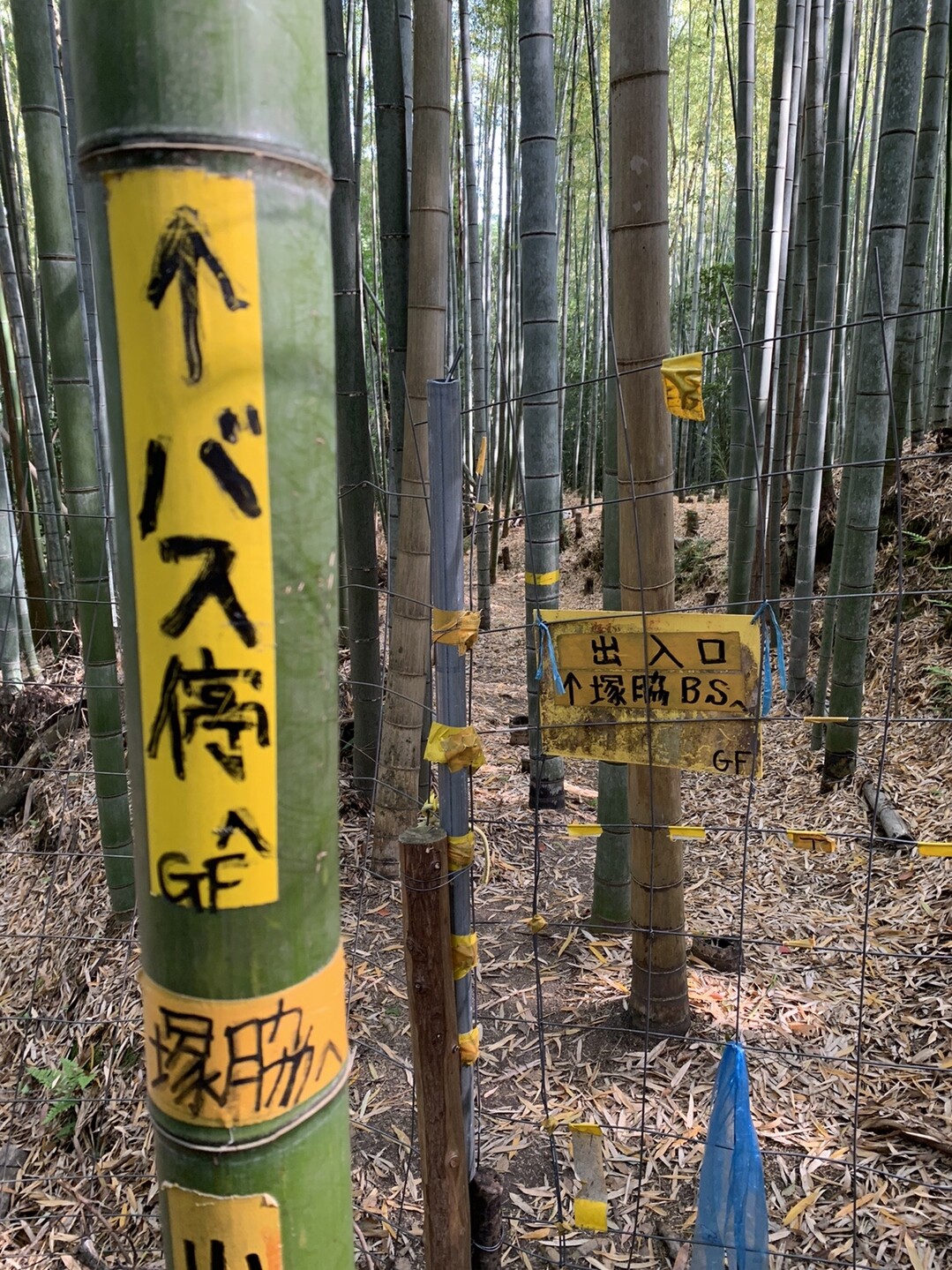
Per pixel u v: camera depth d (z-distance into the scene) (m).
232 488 0.69
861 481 4.10
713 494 12.94
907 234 5.34
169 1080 0.80
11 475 6.96
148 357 0.68
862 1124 2.29
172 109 0.64
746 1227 1.58
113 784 3.42
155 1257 2.29
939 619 5.25
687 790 4.69
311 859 0.80
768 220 5.48
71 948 3.73
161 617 0.71
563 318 10.58
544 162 3.40
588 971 3.03
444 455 1.43
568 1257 1.98
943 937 3.04
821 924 3.28
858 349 4.50
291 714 0.75
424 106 3.14
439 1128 1.48
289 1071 0.81
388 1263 2.00
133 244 0.67
